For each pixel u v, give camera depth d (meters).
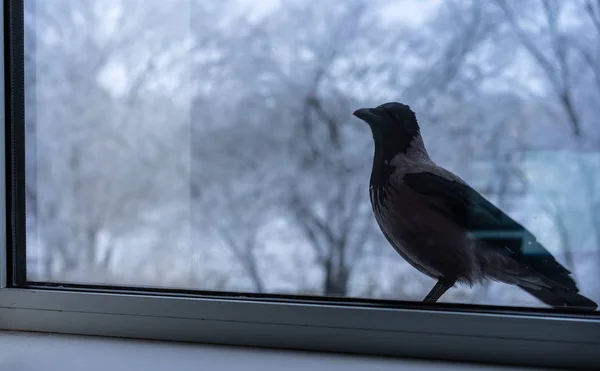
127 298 1.29
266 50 2.34
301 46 2.24
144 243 2.39
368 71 1.99
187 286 1.32
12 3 1.35
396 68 1.89
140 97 2.47
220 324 1.27
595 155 1.55
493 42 1.70
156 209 2.44
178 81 2.48
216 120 2.45
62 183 2.07
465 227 1.46
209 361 1.22
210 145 2.46
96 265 2.25
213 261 2.36
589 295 1.43
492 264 1.45
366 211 2.09
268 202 2.35
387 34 1.92
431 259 1.48
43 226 1.71
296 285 2.23
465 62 1.74
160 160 2.49
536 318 1.20
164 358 1.23
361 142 2.09
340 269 2.12
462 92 1.73
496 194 1.60
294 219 2.27
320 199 2.20
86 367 1.21
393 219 1.50
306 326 1.25
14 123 1.35
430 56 1.81
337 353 1.24
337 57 2.10
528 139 1.61
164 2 2.44
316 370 1.20
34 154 1.51
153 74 2.47
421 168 1.50
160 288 1.31
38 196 1.62
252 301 1.26
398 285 1.71
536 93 1.62
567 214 1.52
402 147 1.53
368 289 1.88
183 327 1.27
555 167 1.57
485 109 1.68
